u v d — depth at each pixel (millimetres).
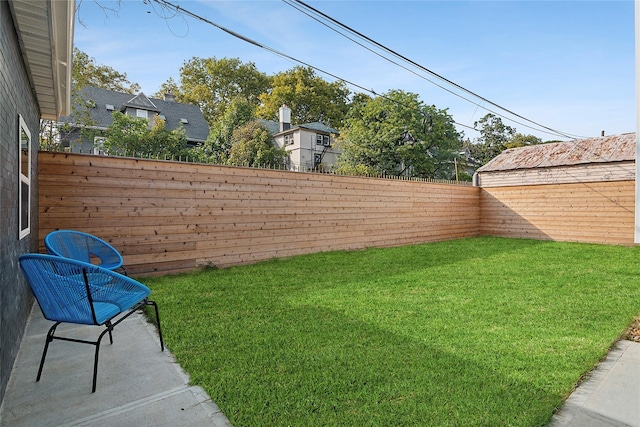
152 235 5137
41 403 1927
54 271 2062
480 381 2141
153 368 2334
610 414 1835
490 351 2580
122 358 2482
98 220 4699
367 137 19172
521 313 3475
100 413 1835
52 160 4406
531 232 10648
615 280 4957
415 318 3309
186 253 5453
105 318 2150
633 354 2572
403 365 2348
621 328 3068
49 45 2957
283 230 6691
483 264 6203
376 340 2773
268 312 3469
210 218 5723
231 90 31375
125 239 4906
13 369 2326
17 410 1859
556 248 8438
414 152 19047
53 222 4402
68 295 2092
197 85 29969
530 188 10672
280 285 4582
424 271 5543
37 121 4430
